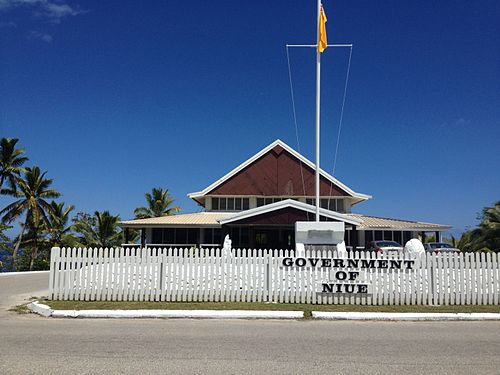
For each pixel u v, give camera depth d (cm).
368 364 694
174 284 1312
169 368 663
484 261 1306
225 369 661
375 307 1238
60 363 684
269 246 3219
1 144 4200
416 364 696
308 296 1293
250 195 3525
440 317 1117
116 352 755
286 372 648
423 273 1302
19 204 4250
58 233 4747
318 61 1894
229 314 1120
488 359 729
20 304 1340
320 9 1916
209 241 3338
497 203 4031
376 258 1301
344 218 2581
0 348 781
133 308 1184
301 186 3525
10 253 4700
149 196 6172
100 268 1316
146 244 3341
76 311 1133
